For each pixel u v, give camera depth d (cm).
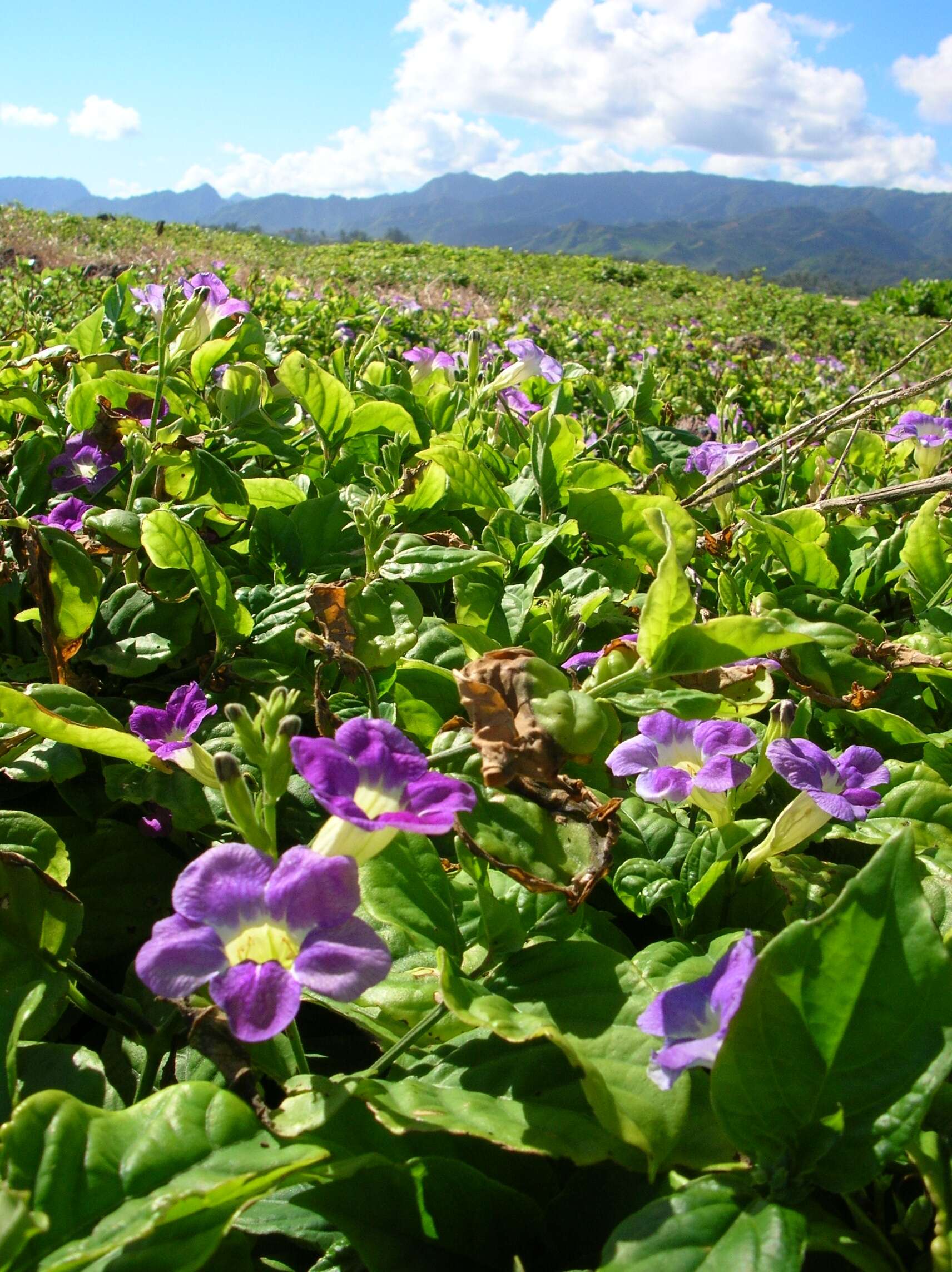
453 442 41
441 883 21
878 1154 15
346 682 28
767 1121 15
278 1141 15
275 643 28
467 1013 16
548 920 21
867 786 21
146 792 22
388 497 35
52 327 67
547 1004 19
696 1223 14
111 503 35
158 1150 15
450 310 167
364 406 39
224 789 17
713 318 273
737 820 26
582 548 39
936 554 36
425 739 26
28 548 25
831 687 30
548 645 29
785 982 15
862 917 15
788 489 49
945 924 22
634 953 22
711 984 16
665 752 23
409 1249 16
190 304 34
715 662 20
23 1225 13
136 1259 14
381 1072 19
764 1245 14
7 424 43
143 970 14
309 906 15
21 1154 14
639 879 23
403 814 16
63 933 20
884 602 40
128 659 27
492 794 20
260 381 40
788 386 113
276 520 33
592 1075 15
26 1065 19
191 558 26
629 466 53
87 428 38
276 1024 14
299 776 25
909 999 15
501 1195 16
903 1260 16
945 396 75
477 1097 17
